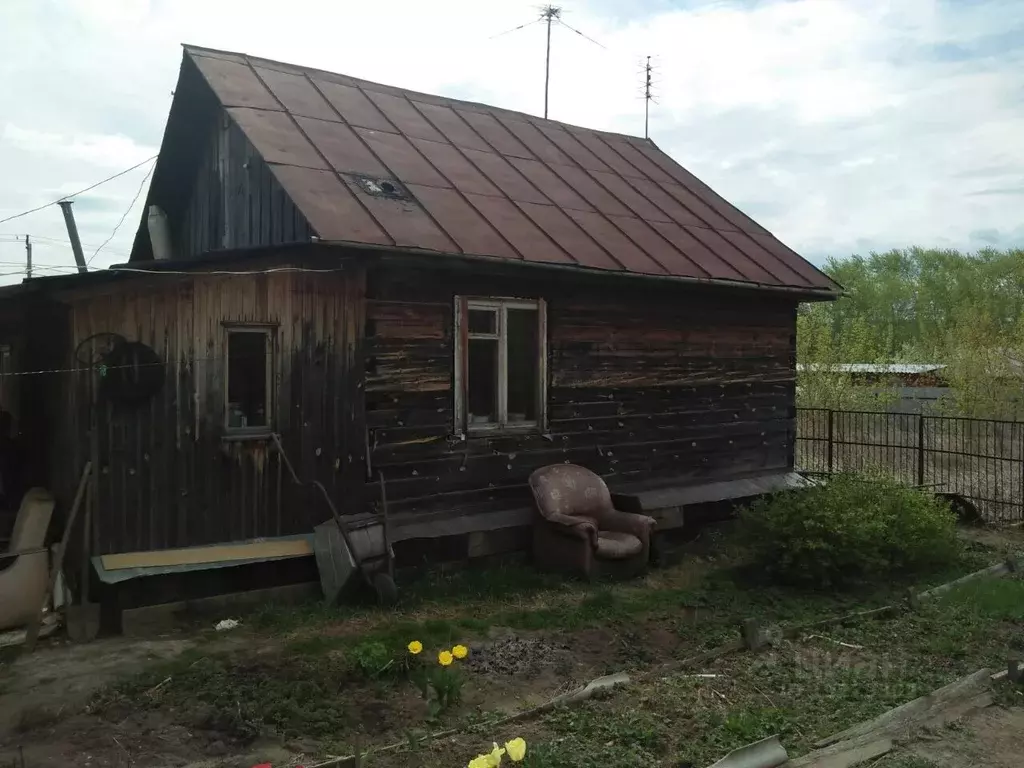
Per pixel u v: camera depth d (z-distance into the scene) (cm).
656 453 1111
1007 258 4434
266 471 791
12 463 819
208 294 759
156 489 737
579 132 1423
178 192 1195
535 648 673
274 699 541
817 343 2269
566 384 1009
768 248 1290
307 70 1109
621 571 912
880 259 5069
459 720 526
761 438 1259
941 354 2817
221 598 746
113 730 504
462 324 912
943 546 959
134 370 722
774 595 855
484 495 930
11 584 662
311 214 775
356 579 760
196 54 998
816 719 538
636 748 483
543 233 980
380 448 849
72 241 1302
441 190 970
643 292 1090
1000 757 491
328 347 818
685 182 1427
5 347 845
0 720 517
